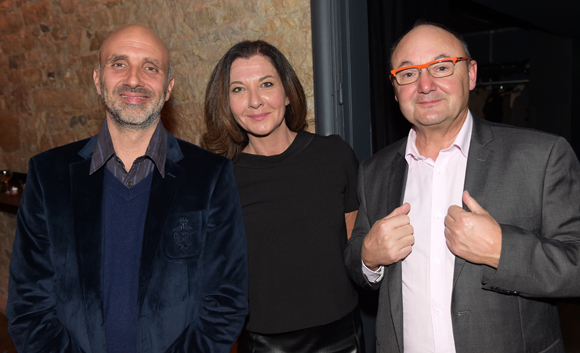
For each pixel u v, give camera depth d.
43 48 3.50
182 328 1.19
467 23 5.14
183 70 2.65
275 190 1.53
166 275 1.18
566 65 4.58
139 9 2.82
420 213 1.29
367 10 2.04
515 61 5.73
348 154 1.65
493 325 1.12
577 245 1.06
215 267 1.24
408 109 1.26
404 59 1.25
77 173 1.22
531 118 4.94
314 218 1.53
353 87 1.99
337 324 1.56
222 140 1.62
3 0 3.74
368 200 1.46
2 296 3.92
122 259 1.20
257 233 1.51
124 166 1.25
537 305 1.16
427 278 1.23
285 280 1.50
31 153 3.79
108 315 1.17
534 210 1.12
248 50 1.53
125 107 1.21
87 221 1.18
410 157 1.37
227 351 1.19
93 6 3.09
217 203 1.27
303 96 1.67
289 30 2.15
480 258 1.08
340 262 1.56
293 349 1.51
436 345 1.20
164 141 1.30
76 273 1.16
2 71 3.90
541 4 3.00
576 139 4.68
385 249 1.23
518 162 1.15
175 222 1.21
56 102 3.49
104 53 1.26
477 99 5.72
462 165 1.23
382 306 1.36
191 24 2.56
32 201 1.20
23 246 1.18
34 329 1.13
